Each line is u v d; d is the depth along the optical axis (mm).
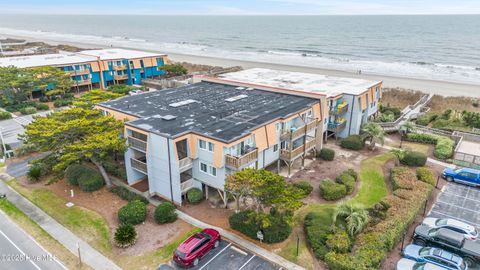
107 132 31375
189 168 30062
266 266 22797
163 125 31562
